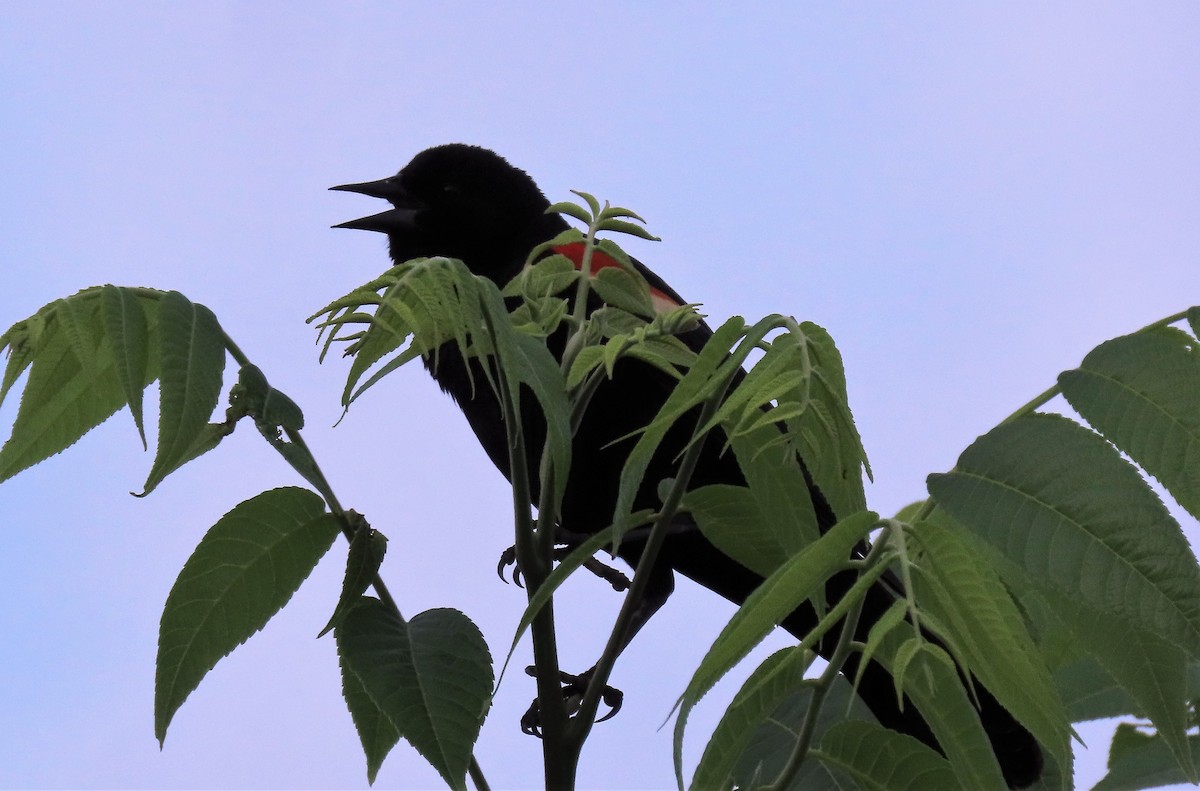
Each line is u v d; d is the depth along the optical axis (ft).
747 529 16.49
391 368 13.75
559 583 13.46
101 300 13.60
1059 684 16.85
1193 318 12.25
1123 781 16.02
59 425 15.55
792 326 13.12
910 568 11.75
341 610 14.40
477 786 14.62
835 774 16.07
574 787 15.66
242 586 14.66
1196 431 11.34
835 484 13.26
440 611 14.46
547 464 15.87
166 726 14.16
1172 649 11.72
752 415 14.65
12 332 13.87
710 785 13.38
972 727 13.16
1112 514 10.52
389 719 13.87
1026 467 10.94
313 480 14.57
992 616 11.64
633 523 15.12
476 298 13.70
